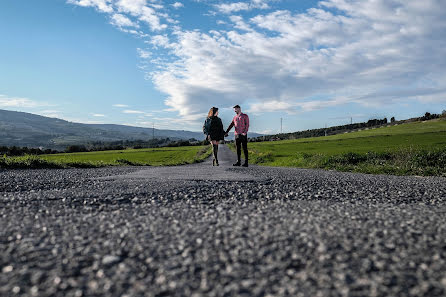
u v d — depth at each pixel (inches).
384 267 71.1
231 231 98.8
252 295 58.9
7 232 97.3
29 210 132.0
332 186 219.9
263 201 159.9
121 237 92.8
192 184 209.6
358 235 94.2
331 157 590.6
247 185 214.1
